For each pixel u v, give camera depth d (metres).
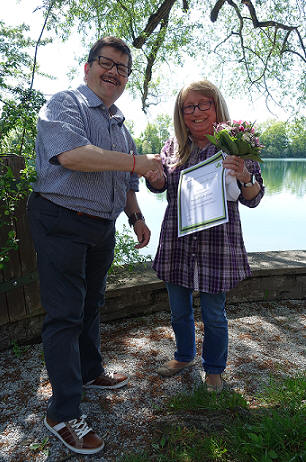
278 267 3.30
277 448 1.55
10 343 2.44
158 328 2.85
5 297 2.34
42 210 1.65
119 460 1.58
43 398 2.00
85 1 4.55
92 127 1.65
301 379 2.04
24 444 1.68
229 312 3.16
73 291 1.64
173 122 2.04
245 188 1.88
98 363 2.08
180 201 1.97
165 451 1.61
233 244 1.93
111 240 1.89
